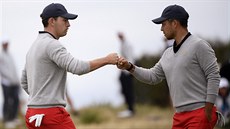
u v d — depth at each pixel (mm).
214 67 15812
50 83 16125
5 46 37281
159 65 17172
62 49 16000
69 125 16312
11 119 37562
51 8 16422
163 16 16406
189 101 16031
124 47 36344
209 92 15773
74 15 16406
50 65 16109
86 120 38688
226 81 30812
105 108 43219
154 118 38219
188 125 16078
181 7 16391
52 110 16062
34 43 16438
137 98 44875
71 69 15805
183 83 16047
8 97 37438
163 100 44156
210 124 16031
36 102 16094
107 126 35781
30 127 16312
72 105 39625
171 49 16547
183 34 16281
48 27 16500
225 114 30203
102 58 16203
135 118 38656
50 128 16109
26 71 16859
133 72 17094
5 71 37344
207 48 15883
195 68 15969
